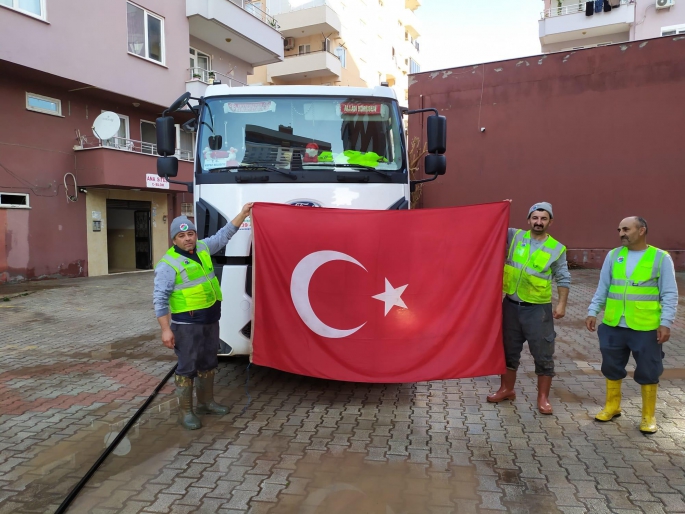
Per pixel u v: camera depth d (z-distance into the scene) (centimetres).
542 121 1655
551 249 437
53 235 1489
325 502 313
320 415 455
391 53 4334
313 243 462
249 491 326
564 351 673
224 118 518
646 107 1533
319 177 495
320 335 463
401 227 460
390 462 364
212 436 410
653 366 397
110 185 1540
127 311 988
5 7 1258
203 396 452
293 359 465
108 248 1875
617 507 302
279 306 465
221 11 1903
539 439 398
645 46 1525
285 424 435
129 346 718
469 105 1742
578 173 1617
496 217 452
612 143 1575
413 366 456
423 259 458
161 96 1741
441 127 550
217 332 444
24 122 1407
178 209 1955
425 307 457
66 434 416
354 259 461
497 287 448
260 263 464
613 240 1585
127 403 488
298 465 360
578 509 301
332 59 3084
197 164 505
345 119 525
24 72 1349
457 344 454
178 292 411
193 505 310
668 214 1520
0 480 342
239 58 2334
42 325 858
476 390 521
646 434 402
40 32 1341
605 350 420
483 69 1719
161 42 1753
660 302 395
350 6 3538
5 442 401
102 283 1416
